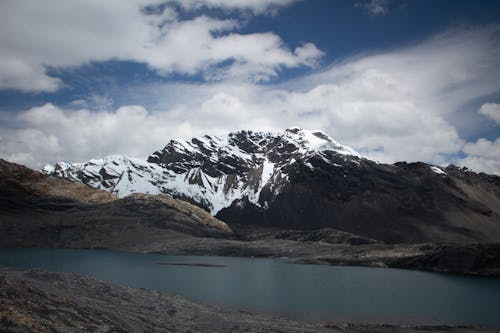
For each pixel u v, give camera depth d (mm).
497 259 194250
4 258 182250
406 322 82000
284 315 83375
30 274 80250
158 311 69875
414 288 135625
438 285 145875
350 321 81000
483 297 119812
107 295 73750
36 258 187750
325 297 108750
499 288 140375
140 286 112625
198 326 64375
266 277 152500
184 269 169500
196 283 125438
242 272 168125
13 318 41938
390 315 88250
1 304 44875
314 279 152125
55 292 61844
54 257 199250
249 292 111812
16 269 96562
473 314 92625
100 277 130000
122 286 87500
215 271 167000
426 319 85500
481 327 79812
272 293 111938
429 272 197000
